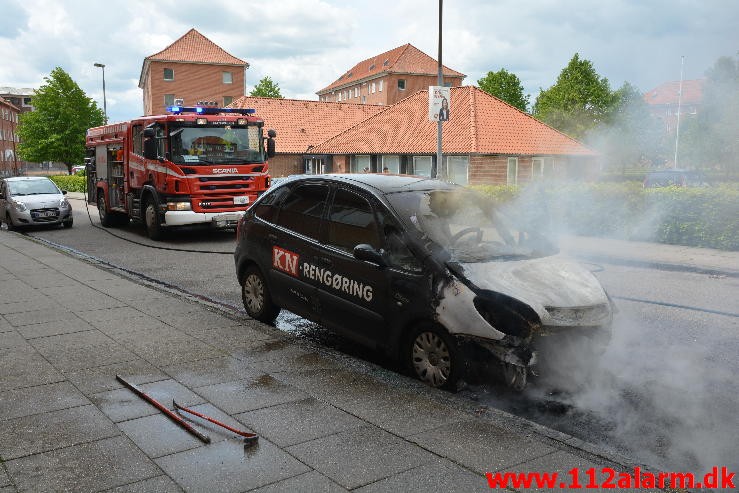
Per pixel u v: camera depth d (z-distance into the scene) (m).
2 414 4.20
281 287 6.30
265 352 5.60
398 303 4.98
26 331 6.37
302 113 48.38
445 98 19.20
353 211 5.62
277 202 6.56
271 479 3.31
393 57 83.62
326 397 4.49
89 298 7.97
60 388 4.71
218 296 8.74
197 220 14.37
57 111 53.12
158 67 69.88
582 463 3.50
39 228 18.92
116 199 17.77
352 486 3.24
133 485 3.26
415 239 5.04
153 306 7.50
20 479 3.32
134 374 5.02
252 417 4.13
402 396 4.50
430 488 3.22
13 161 101.06
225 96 73.00
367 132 37.41
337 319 5.61
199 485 3.26
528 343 4.49
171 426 4.00
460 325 4.58
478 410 4.29
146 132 14.23
